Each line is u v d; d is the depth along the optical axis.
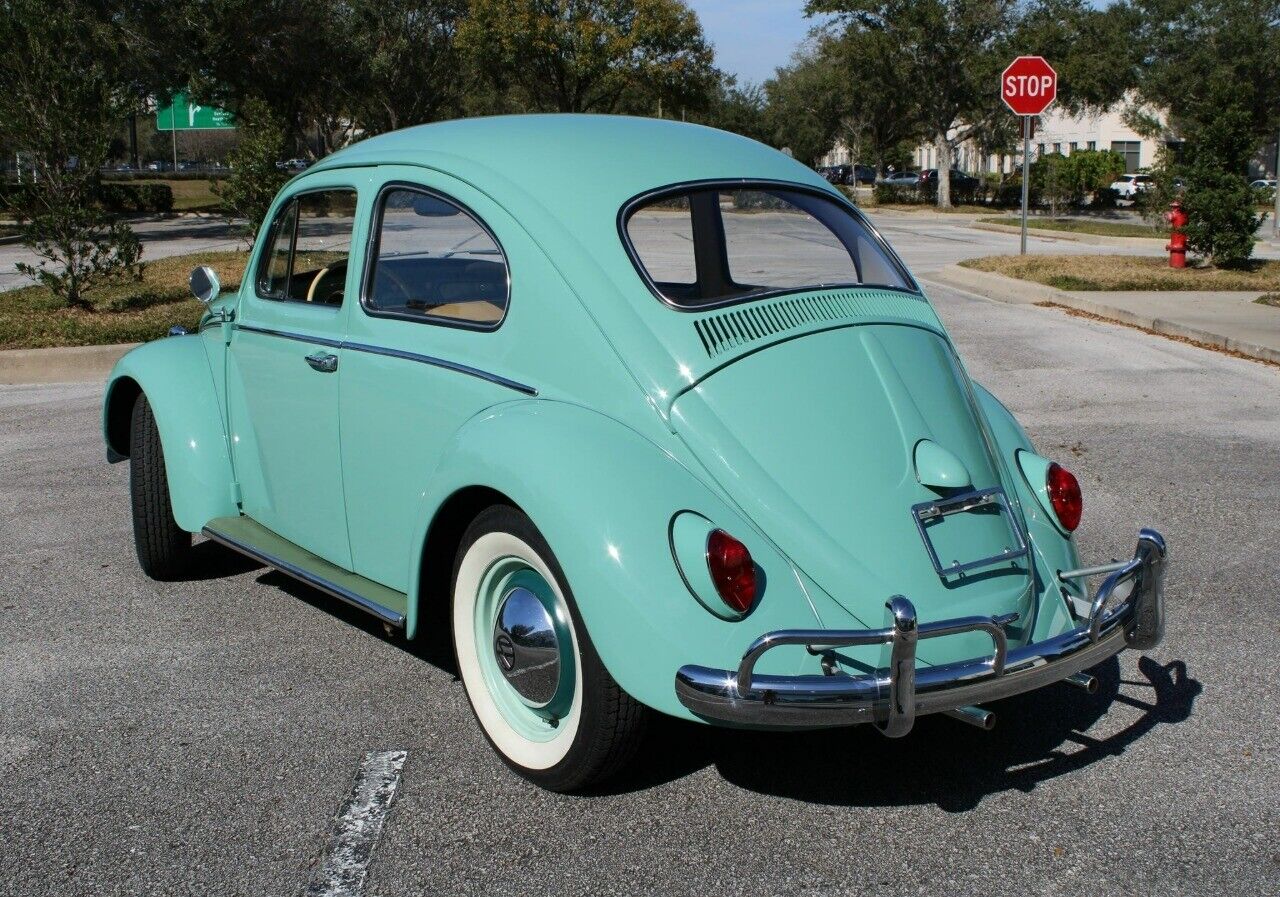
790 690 2.74
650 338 3.22
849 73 45.16
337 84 35.62
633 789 3.35
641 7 39.53
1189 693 3.96
